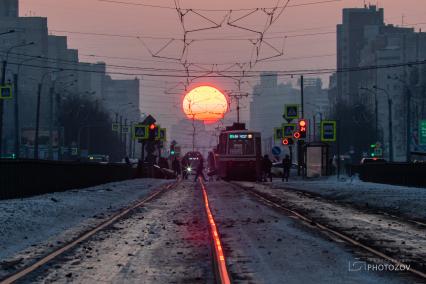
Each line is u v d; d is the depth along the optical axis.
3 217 51.44
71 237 43.78
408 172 99.94
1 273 29.83
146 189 104.88
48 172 84.25
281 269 30.23
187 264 32.25
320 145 160.50
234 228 48.34
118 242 40.94
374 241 40.75
